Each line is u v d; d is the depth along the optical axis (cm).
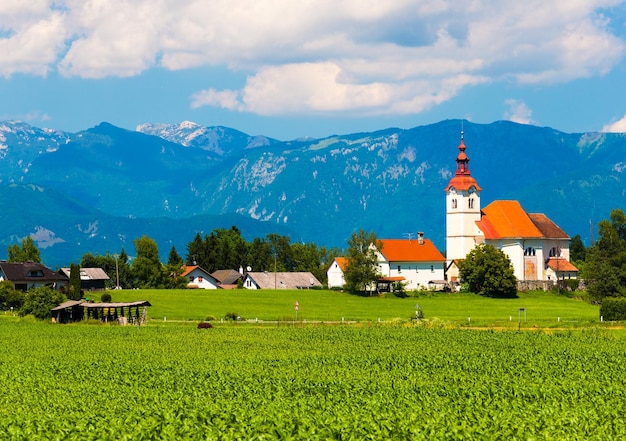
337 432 6097
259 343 12625
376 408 6975
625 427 6375
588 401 7362
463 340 12862
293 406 7094
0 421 6612
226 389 8056
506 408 6994
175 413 6794
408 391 7875
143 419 6531
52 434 6166
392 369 9662
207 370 9456
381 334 13812
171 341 12988
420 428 6191
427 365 9912
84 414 6869
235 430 6181
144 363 10219
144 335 14000
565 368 9556
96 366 9919
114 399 7625
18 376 9131
